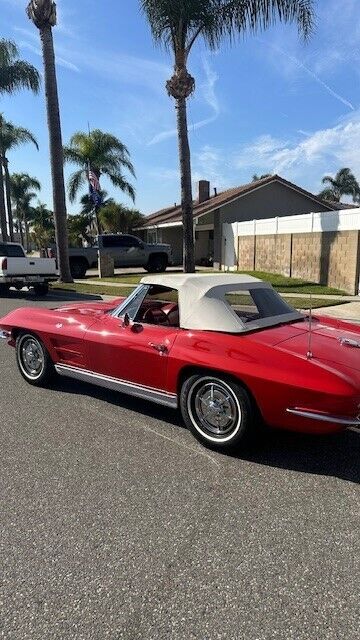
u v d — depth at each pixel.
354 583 2.38
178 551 2.64
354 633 2.08
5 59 24.23
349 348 3.77
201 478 3.43
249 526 2.87
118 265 23.00
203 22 13.46
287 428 3.53
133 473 3.50
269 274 17.67
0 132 30.28
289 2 12.89
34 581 2.41
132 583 2.39
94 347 4.68
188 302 4.10
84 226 41.97
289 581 2.40
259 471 3.53
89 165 31.73
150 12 13.48
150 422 4.48
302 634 2.08
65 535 2.79
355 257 13.82
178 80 14.13
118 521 2.92
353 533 2.79
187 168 14.77
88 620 2.16
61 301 13.73
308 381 3.31
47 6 16.20
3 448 3.94
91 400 5.11
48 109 17.27
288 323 4.29
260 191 25.05
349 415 3.27
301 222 16.27
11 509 3.05
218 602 2.27
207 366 3.68
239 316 4.04
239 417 3.65
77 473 3.51
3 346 7.81
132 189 33.59
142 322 4.44
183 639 2.06
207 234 29.55
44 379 5.48
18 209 64.88
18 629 2.12
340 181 53.50
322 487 3.30
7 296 15.18
